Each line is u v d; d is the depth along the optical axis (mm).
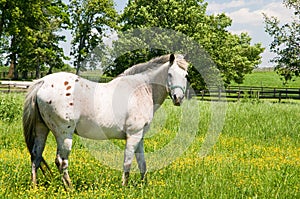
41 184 6395
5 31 33375
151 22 31938
